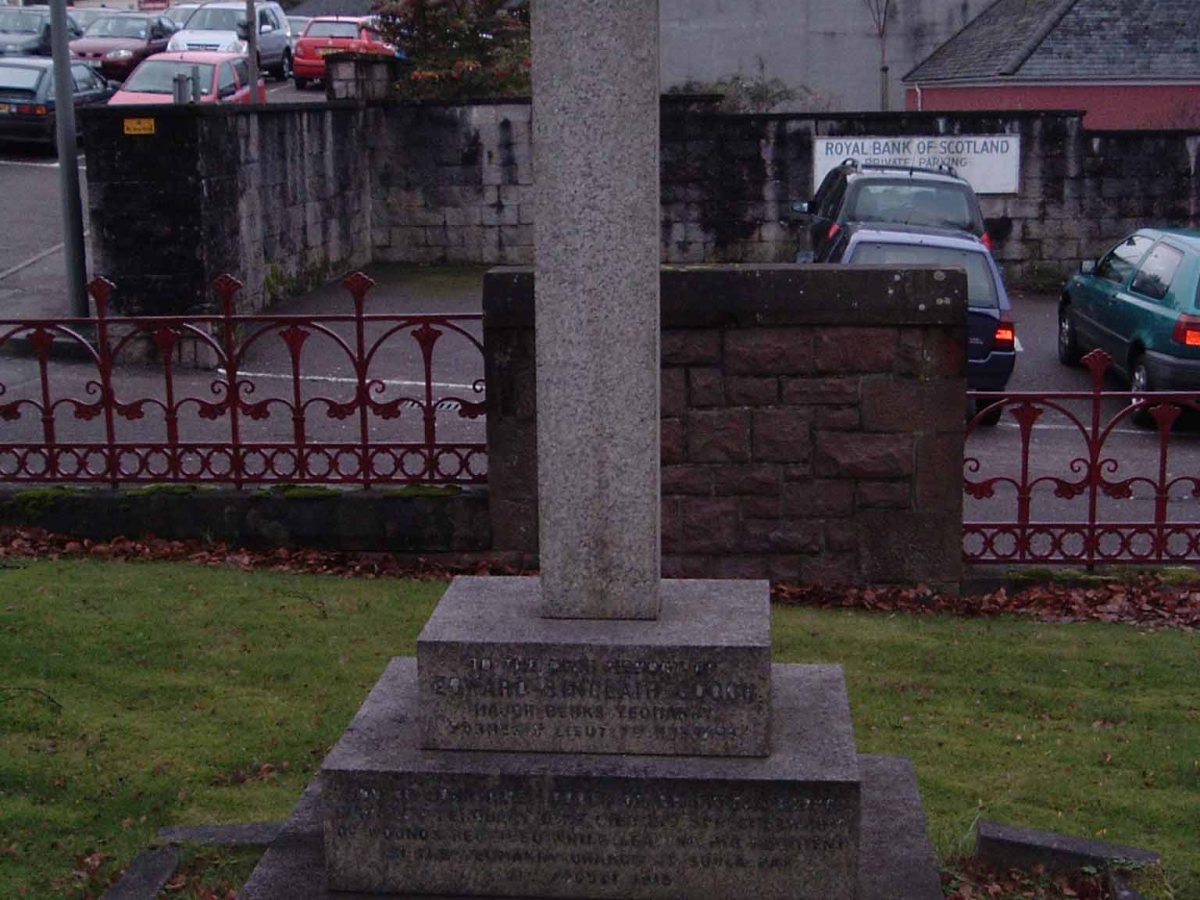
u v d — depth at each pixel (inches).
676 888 160.6
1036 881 185.2
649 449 168.1
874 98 1409.9
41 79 1114.7
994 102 1222.9
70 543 331.0
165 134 585.3
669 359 306.5
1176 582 318.3
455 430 492.7
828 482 311.1
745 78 1400.1
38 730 227.1
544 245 166.1
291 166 733.9
